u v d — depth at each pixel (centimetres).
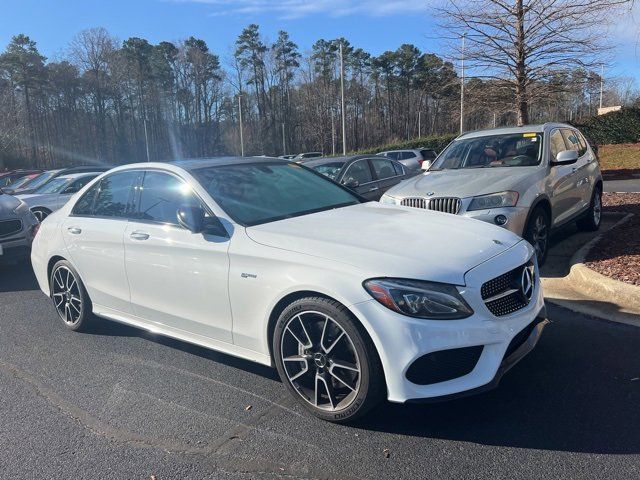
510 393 364
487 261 333
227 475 293
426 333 300
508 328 321
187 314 412
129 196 473
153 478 294
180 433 338
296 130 8350
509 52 1418
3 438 342
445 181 682
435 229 377
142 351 477
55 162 6875
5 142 4756
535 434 315
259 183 451
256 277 358
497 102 1582
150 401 382
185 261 402
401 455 302
